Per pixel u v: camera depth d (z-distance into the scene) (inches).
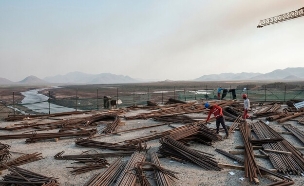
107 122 685.9
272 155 354.6
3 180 275.9
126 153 379.9
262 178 285.1
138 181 275.7
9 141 483.2
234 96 1221.1
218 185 268.2
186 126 504.1
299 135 477.7
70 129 584.7
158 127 612.4
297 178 281.4
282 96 1456.7
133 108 992.2
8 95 3417.8
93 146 432.5
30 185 261.9
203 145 435.2
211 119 673.6
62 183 280.4
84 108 1473.9
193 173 304.0
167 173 295.3
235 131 543.5
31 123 665.0
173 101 1093.1
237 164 334.0
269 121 647.8
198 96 1667.1
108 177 283.6
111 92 3599.9
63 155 386.6
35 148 431.5
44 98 2888.8
